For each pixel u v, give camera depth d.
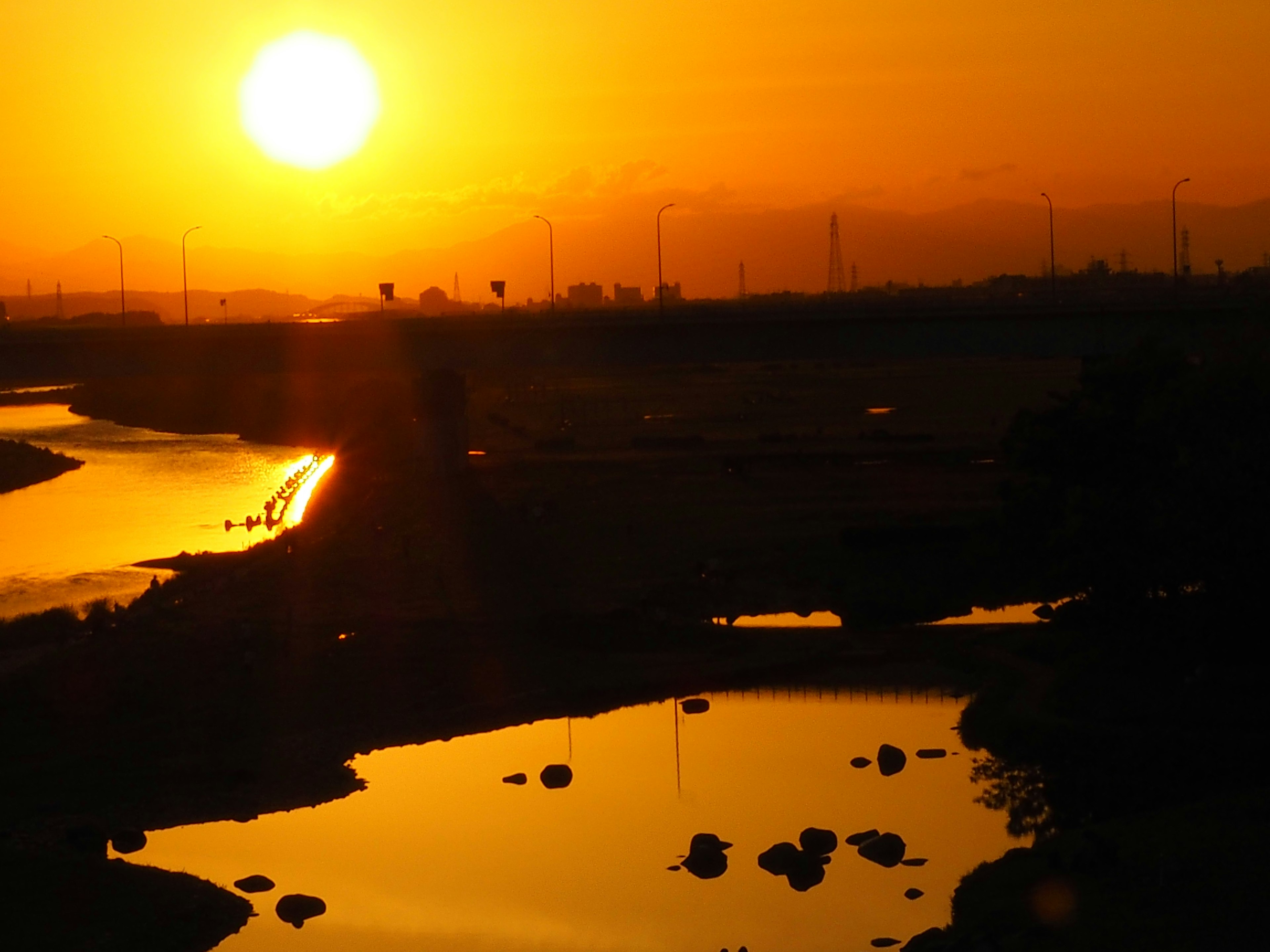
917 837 54.06
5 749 65.81
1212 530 65.94
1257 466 66.06
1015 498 78.06
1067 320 117.81
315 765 64.06
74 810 58.75
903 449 165.75
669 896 49.00
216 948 45.97
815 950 44.59
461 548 112.06
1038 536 77.38
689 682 76.12
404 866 52.28
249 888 50.31
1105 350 117.69
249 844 55.12
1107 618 69.75
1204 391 71.19
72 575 117.19
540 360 126.69
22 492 180.25
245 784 61.69
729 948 44.75
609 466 157.38
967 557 94.94
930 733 67.06
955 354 120.56
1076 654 73.50
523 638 83.38
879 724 68.69
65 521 152.25
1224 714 63.00
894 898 48.34
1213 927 40.97
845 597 93.62
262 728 69.06
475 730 69.44
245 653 79.94
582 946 45.38
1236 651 68.31
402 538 117.56
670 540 111.19
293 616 89.62
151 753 65.38
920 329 120.62
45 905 48.72
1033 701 68.44
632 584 97.25
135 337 121.31
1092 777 59.03
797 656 80.00
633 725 69.75
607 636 82.81
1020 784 59.53
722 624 88.81
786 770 62.34
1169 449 71.50
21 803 59.38
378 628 85.69
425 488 145.88
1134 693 66.50
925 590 94.12
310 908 48.31
